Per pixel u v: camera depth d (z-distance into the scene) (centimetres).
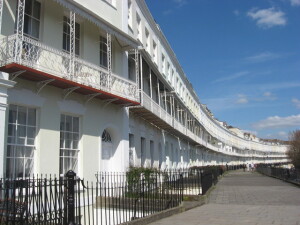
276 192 1744
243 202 1345
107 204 1145
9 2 977
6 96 874
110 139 1452
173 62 3008
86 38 1302
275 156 14688
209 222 883
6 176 895
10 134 945
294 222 872
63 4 1052
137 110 1644
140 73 1730
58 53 1048
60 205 699
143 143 1927
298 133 5053
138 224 827
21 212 641
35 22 1084
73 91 1161
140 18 1953
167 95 2434
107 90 1257
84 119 1227
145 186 1209
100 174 1190
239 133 10894
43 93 1048
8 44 904
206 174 1585
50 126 1064
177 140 3025
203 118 5262
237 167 7444
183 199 1271
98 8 1381
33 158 1013
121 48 1548
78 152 1203
